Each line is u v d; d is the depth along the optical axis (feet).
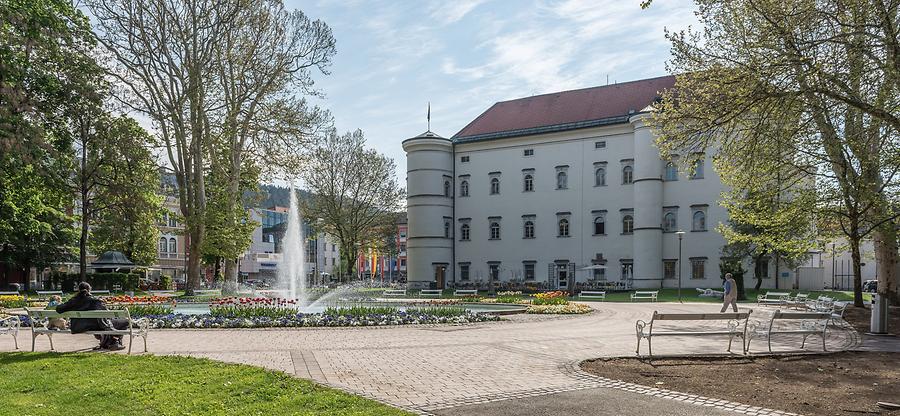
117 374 31.83
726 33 61.11
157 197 144.36
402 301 112.06
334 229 213.05
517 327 63.16
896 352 44.37
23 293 140.05
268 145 137.39
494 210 209.56
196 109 129.39
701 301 126.41
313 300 116.16
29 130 100.22
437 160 213.05
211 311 66.64
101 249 183.01
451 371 35.73
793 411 26.37
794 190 80.38
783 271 171.32
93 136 125.49
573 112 205.57
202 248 132.67
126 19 119.96
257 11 129.59
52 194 125.08
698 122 57.47
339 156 207.31
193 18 124.26
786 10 48.37
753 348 45.83
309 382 30.14
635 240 183.11
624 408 26.55
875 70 49.01
